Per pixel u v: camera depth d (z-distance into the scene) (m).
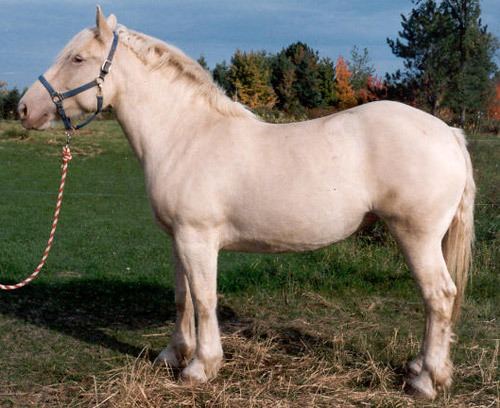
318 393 3.70
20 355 4.36
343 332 4.87
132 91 3.83
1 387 3.83
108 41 3.78
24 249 7.70
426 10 17.52
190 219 3.62
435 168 3.41
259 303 5.67
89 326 5.01
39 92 3.80
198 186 3.58
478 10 16.97
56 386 3.85
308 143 3.54
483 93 17.20
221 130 3.70
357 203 3.52
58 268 6.82
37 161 17.17
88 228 9.29
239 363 4.13
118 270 6.81
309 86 34.19
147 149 3.82
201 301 3.71
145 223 9.87
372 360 4.07
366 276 6.39
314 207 3.50
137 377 3.76
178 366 4.14
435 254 3.52
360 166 3.48
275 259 7.14
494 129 15.70
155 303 5.66
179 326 4.16
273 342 4.61
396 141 3.42
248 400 3.52
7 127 21.08
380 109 3.56
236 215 3.60
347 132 3.52
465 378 3.97
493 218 7.33
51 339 4.69
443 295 3.53
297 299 5.80
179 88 3.82
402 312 5.45
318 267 6.71
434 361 3.62
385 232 7.16
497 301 5.73
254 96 32.88
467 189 3.62
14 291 5.84
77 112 3.88
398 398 3.61
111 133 21.25
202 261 3.66
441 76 17.08
